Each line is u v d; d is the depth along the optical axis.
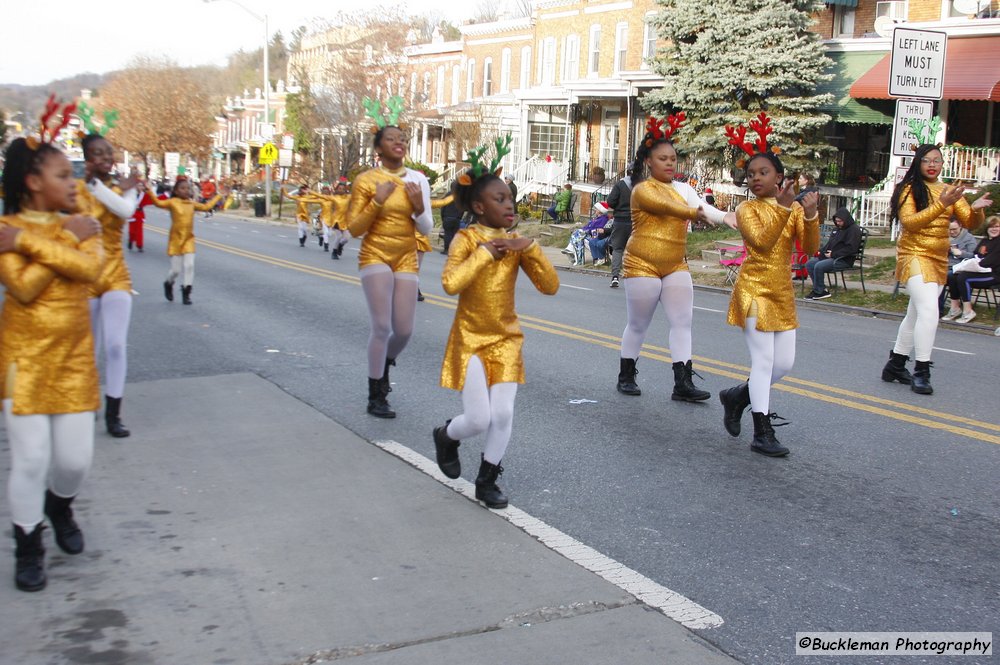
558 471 6.10
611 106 35.19
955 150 22.72
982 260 13.57
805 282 17.98
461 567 4.49
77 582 4.23
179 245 13.12
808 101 25.34
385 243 7.02
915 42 14.40
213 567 4.43
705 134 26.52
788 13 25.64
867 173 27.69
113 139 64.06
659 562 4.68
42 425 4.07
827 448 6.74
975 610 4.23
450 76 49.53
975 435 7.10
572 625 3.94
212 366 9.02
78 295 4.10
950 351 11.23
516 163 39.53
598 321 12.51
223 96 90.50
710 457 6.48
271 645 3.71
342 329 11.35
